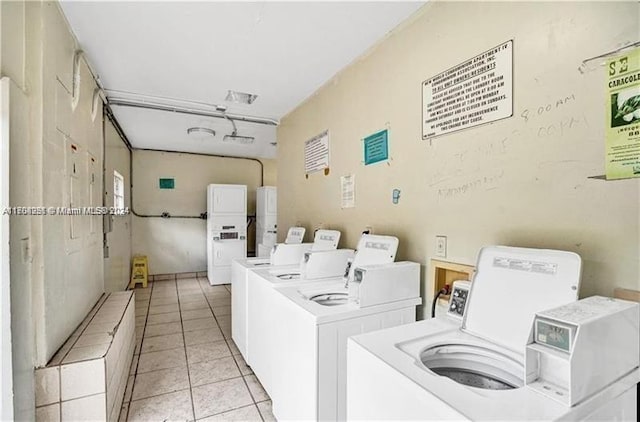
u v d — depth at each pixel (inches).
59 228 67.1
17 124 53.1
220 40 86.8
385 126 85.9
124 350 88.4
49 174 62.4
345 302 81.0
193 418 77.9
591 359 32.6
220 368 102.7
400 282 69.4
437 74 69.8
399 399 38.2
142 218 228.5
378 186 88.7
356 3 71.8
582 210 45.9
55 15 67.8
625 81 41.5
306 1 70.7
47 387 58.9
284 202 155.1
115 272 154.6
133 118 153.7
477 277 54.5
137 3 70.6
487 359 48.3
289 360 69.3
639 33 40.3
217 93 125.3
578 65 46.3
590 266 45.0
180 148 229.0
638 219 40.5
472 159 62.0
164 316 154.6
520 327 45.9
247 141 199.0
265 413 80.1
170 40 86.4
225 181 255.8
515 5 54.6
